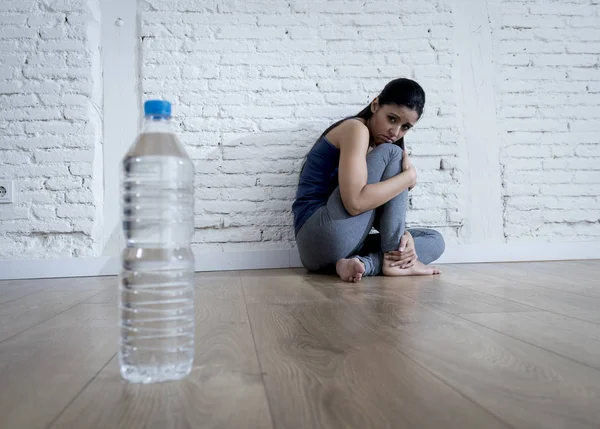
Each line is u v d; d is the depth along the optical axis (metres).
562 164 2.58
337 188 1.93
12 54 2.26
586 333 0.89
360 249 2.03
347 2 2.46
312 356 0.74
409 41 2.50
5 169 2.24
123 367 0.66
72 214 2.26
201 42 2.37
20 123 2.26
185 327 0.81
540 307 1.17
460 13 2.54
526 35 2.58
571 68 2.60
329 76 2.45
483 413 0.50
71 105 2.28
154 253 0.84
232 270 2.33
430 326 0.96
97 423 0.48
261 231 2.38
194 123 2.36
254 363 0.70
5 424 0.48
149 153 0.82
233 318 1.07
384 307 1.19
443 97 2.51
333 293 1.45
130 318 0.76
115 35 2.33
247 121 2.39
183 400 0.55
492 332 0.90
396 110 1.92
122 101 2.33
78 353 0.78
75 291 1.67
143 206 0.87
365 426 0.47
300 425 0.47
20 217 2.24
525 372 0.65
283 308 1.19
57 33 2.28
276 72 2.42
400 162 1.92
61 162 2.27
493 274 1.94
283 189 2.40
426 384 0.60
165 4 2.36
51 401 0.55
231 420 0.49
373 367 0.67
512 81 2.56
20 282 2.06
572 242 2.57
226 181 2.37
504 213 2.54
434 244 2.08
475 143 2.53
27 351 0.79
